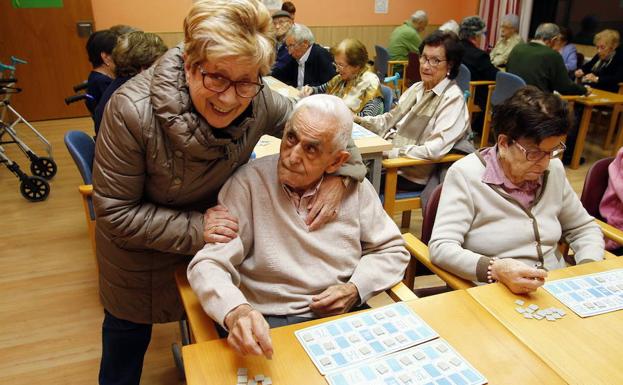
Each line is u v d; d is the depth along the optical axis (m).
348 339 0.99
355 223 1.28
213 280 1.05
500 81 4.11
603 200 1.86
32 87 5.30
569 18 6.43
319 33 6.91
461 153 2.50
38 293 2.40
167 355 2.00
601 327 1.05
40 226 3.08
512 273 1.18
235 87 0.98
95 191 1.12
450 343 0.99
